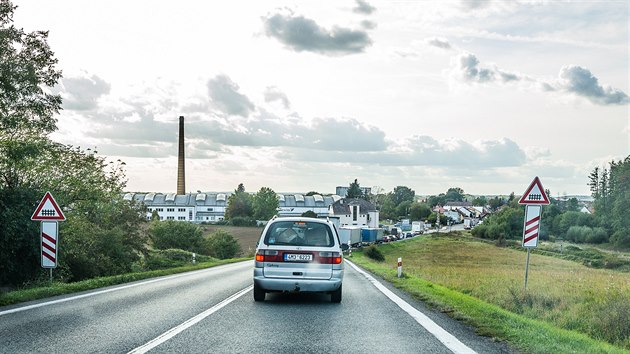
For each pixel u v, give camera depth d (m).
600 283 22.91
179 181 114.56
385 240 100.38
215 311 9.91
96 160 34.94
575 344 7.30
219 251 76.38
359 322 8.76
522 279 25.28
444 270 35.31
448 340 7.24
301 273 10.92
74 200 32.72
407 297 12.77
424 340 7.24
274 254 10.98
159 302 11.32
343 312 9.95
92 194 33.47
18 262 22.17
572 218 117.75
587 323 11.88
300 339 7.22
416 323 8.70
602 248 101.69
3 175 26.11
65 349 6.42
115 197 38.00
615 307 12.12
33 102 23.53
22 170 27.19
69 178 31.75
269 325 8.35
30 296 12.06
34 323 8.38
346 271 25.19
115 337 7.23
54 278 24.62
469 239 115.94
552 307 14.52
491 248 90.44
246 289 14.61
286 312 9.86
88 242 34.19
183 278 19.84
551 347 6.76
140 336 7.32
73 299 11.84
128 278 18.62
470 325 8.56
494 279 25.05
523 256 71.25
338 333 7.72
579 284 22.09
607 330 11.09
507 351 6.56
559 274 32.19
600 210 119.38
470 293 18.03
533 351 6.54
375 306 10.89
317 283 10.90
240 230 116.50
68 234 30.12
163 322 8.57
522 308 14.30
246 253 82.06
